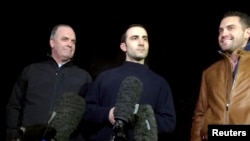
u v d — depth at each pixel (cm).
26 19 473
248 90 215
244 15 232
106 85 228
